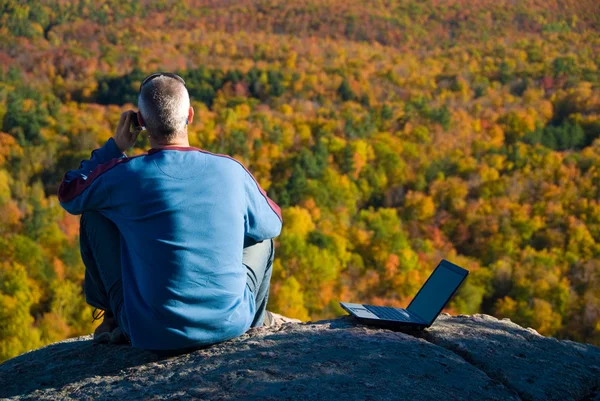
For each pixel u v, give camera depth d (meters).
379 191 74.12
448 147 81.56
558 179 72.38
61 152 71.81
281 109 95.12
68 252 51.03
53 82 106.69
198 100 99.81
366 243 59.19
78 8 152.50
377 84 114.38
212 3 174.88
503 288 54.69
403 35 156.50
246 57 134.38
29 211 55.66
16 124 73.88
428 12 174.75
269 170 73.00
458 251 64.25
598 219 65.06
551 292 52.47
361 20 165.12
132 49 131.50
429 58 137.12
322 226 60.41
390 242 59.03
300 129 83.19
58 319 43.06
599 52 139.38
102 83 102.25
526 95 106.56
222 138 77.31
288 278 48.38
